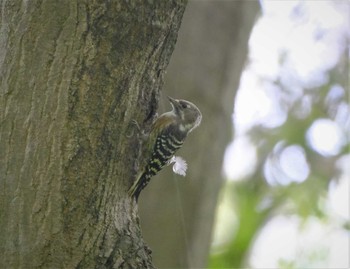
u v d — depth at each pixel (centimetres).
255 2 2166
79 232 1263
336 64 2395
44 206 1245
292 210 2455
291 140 2448
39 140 1242
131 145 1310
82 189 1259
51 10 1234
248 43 2152
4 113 1248
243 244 2453
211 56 2055
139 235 1327
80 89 1245
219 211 2512
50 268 1249
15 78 1245
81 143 1252
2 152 1245
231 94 2086
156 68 1316
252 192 2495
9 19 1252
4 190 1243
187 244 1948
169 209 1944
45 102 1241
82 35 1235
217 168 2031
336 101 2412
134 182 1332
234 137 2377
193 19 2061
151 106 1346
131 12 1240
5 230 1245
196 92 2003
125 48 1256
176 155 1972
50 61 1238
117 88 1266
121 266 1277
